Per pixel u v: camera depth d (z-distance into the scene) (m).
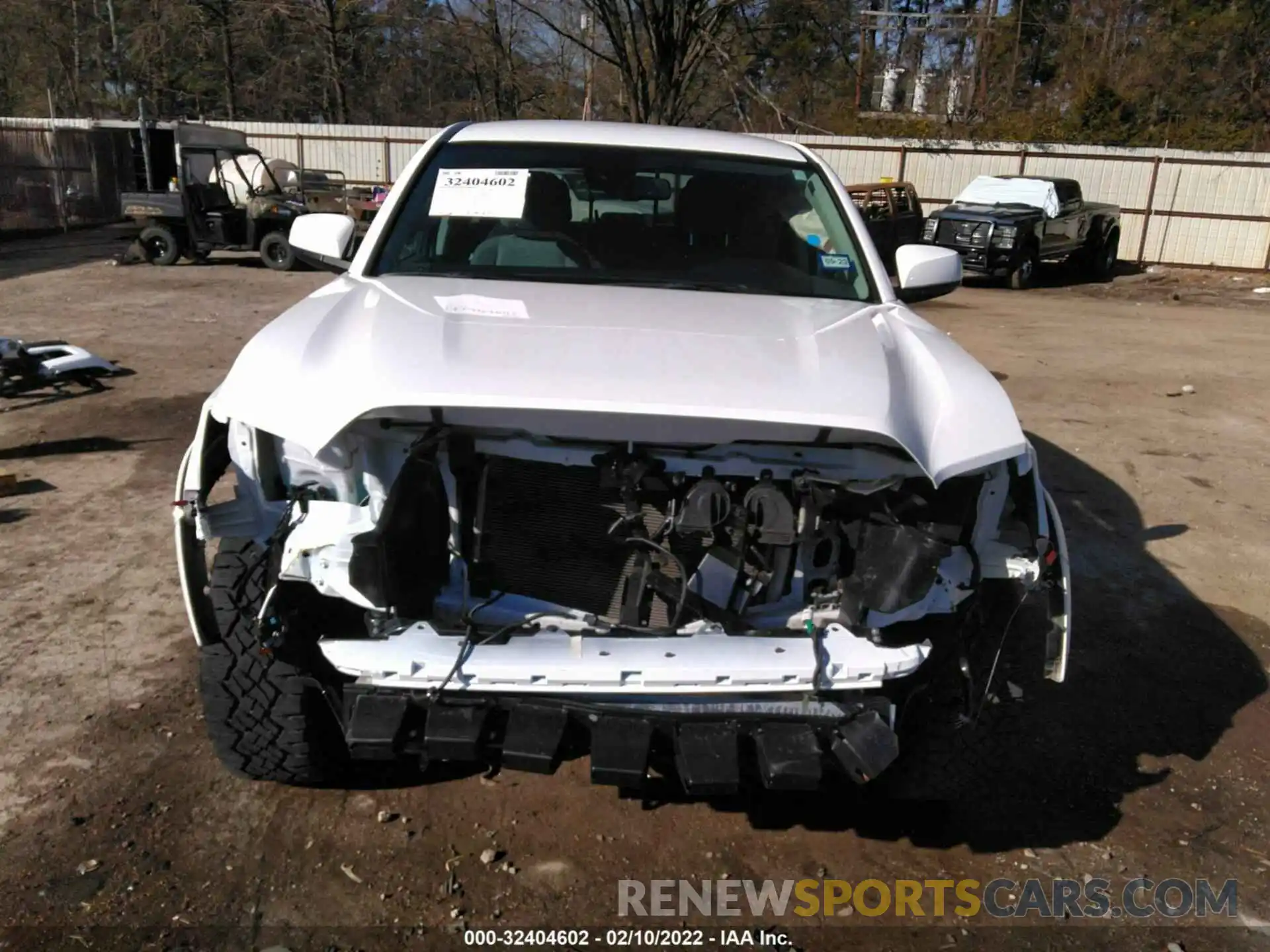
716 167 3.78
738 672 2.31
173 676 3.58
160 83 34.34
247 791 2.99
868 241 3.62
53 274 14.78
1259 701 3.82
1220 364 10.71
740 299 3.21
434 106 36.16
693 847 2.87
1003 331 12.78
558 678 2.29
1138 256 23.30
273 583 2.47
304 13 31.89
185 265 16.39
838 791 3.11
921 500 2.48
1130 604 4.62
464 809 2.97
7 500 5.24
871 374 2.58
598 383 2.39
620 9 15.30
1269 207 22.11
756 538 2.51
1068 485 6.27
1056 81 35.16
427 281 3.22
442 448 2.48
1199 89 33.75
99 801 2.90
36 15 37.41
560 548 2.54
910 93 30.94
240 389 2.59
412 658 2.31
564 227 3.54
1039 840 2.97
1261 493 6.34
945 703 2.74
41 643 3.78
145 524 4.98
